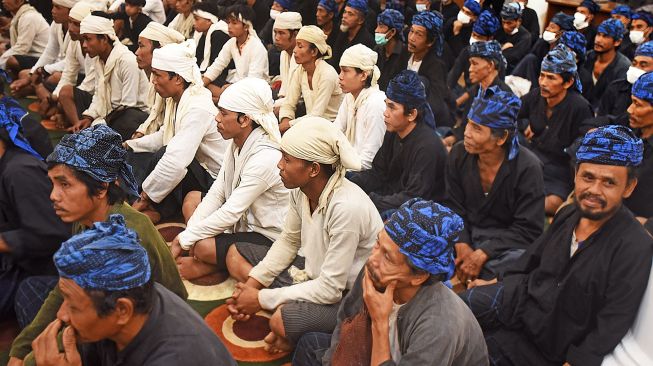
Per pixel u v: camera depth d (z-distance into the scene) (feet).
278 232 9.45
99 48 13.60
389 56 16.22
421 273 5.23
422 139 10.42
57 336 5.14
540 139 13.25
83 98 15.15
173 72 10.85
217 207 9.98
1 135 7.04
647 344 6.12
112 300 4.30
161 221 11.55
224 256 9.26
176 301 4.89
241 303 8.28
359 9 17.40
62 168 5.86
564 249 7.04
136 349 4.58
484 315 7.61
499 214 9.85
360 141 11.88
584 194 6.50
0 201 7.18
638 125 10.01
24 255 7.17
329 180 7.32
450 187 10.25
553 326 7.08
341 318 6.22
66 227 7.27
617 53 16.92
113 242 4.34
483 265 9.49
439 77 15.51
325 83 14.10
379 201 10.50
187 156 10.78
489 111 8.88
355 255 7.70
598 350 6.56
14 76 18.65
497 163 9.50
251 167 9.02
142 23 20.01
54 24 17.03
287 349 8.02
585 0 22.24
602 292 6.67
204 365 4.57
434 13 15.25
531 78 18.17
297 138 7.06
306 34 13.66
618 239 6.57
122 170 6.25
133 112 13.83
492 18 17.70
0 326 7.98
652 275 6.17
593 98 17.11
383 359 5.40
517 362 7.37
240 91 8.93
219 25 18.43
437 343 5.13
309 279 8.12
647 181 10.01
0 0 21.63
